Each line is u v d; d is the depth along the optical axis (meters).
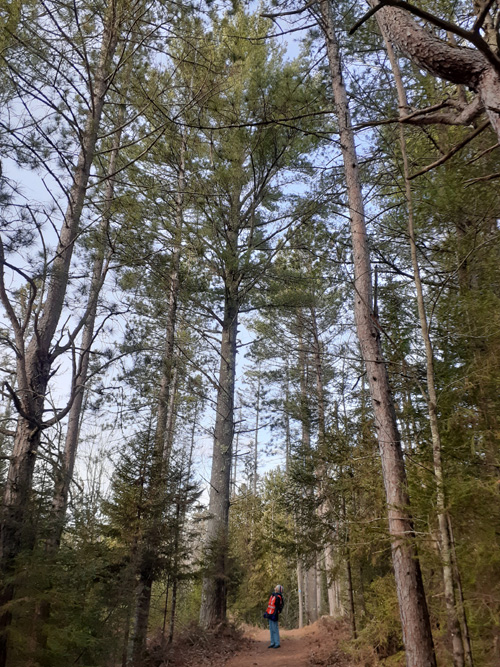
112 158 10.92
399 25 2.93
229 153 10.90
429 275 6.07
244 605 15.01
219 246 11.73
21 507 5.58
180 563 9.52
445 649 5.14
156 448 9.21
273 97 9.48
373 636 7.86
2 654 5.04
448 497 3.88
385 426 5.21
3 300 6.05
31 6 6.95
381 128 6.65
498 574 3.89
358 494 8.81
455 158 4.80
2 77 6.57
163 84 9.55
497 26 3.06
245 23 11.33
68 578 5.98
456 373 5.17
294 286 12.48
